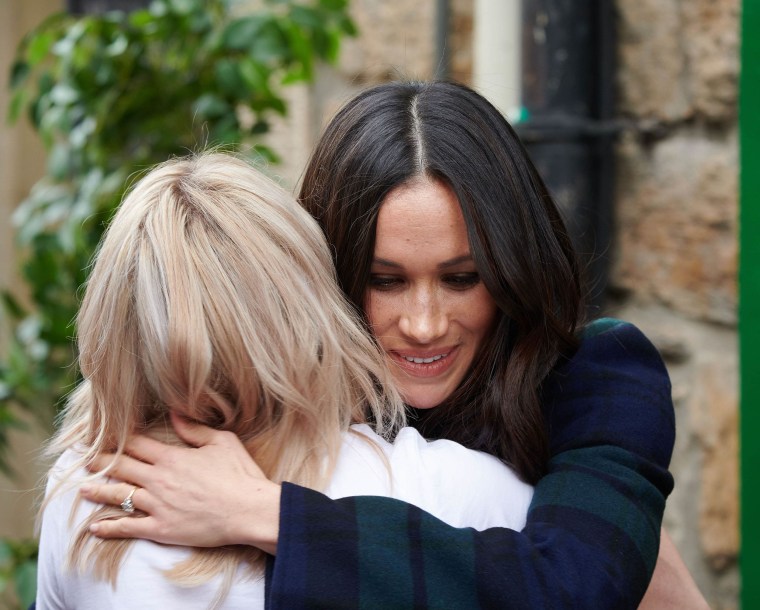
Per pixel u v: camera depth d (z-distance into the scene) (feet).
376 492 9.03
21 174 22.93
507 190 9.95
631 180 14.94
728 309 13.76
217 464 8.89
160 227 8.95
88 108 17.15
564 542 8.86
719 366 14.01
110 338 9.04
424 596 8.29
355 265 9.86
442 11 16.83
